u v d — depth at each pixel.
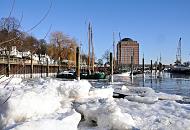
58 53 82.06
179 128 9.12
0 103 7.02
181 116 11.18
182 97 20.92
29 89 8.87
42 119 6.46
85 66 83.25
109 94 13.73
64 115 7.20
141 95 20.34
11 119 6.82
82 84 11.53
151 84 50.12
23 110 7.02
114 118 8.47
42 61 65.19
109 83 43.19
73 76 52.53
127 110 11.62
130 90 23.59
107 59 111.25
